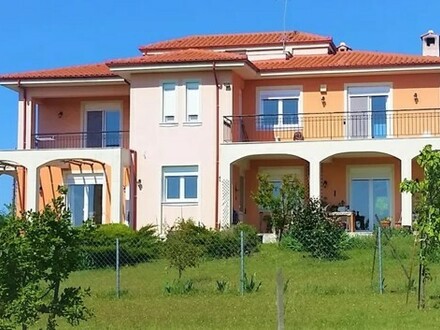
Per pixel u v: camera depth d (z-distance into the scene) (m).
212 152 33.16
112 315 16.58
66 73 36.09
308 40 38.28
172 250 20.94
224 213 32.72
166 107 33.84
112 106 36.72
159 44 39.19
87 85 35.97
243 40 38.88
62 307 11.52
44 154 33.69
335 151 32.06
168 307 17.50
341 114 34.31
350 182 34.44
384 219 32.47
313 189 32.03
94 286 21.08
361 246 27.09
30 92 36.16
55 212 11.70
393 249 22.05
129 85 35.72
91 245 26.06
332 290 19.02
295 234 27.11
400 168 33.81
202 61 33.00
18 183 35.28
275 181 34.88
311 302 17.52
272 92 35.09
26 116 36.06
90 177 35.56
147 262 26.31
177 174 33.50
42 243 11.41
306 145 32.31
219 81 33.47
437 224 15.96
